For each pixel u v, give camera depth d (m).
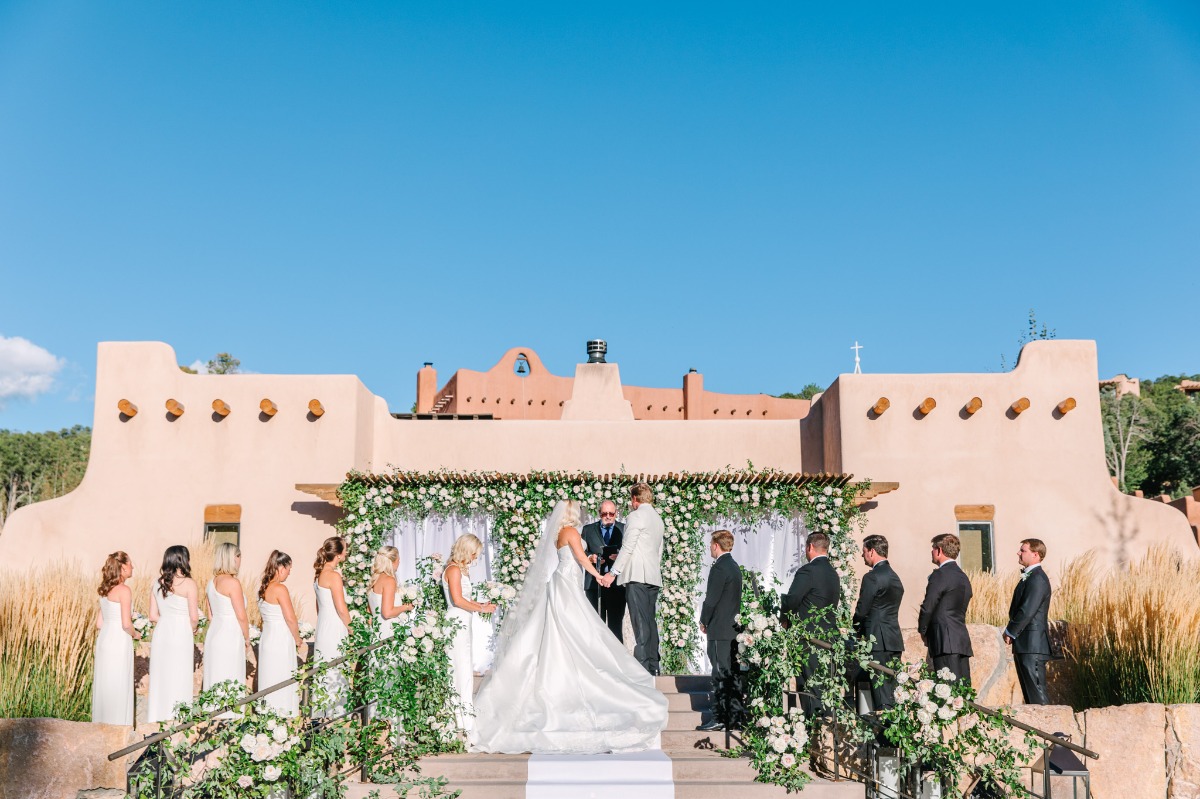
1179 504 20.09
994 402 14.55
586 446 15.17
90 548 14.11
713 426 15.29
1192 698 8.86
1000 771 7.77
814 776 8.35
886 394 14.56
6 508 33.59
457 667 9.05
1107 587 10.17
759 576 13.05
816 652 8.52
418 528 14.00
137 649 9.67
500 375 22.84
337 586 9.17
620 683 9.04
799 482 13.83
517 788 7.87
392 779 7.92
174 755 7.39
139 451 14.38
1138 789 8.37
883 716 7.95
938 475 14.38
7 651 9.28
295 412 14.45
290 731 7.61
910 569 14.18
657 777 8.20
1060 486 14.34
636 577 10.19
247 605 11.23
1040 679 9.04
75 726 8.29
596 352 16.27
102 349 14.61
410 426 15.35
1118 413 37.19
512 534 13.72
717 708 9.19
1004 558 14.17
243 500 14.26
